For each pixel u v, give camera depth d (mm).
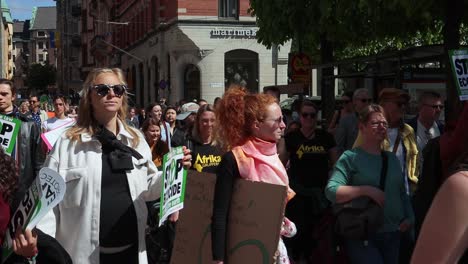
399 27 12281
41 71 106688
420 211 5117
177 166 4188
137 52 44781
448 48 9031
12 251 3473
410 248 5727
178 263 4508
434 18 11688
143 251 4027
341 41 14094
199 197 4434
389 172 5367
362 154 5426
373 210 5145
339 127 8500
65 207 3869
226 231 4176
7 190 3506
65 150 3914
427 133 7328
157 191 4152
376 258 5238
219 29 33000
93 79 4008
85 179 3848
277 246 3975
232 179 4203
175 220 4668
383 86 12016
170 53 34219
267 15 13320
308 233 7348
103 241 3861
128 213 3918
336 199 5289
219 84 33156
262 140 4379
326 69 14391
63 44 96500
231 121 4449
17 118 6703
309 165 7383
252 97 4445
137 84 44875
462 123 4523
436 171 5008
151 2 38844
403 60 10523
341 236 5383
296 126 7668
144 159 4090
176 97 33500
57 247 3559
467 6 9766
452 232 2121
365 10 11602
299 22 12664
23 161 6617
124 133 4098
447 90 8727
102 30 64062
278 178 4332
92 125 4012
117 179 3922
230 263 4176
